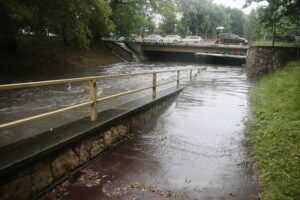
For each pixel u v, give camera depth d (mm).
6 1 13648
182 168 4996
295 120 6055
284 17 16391
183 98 10797
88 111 7887
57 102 9820
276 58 16359
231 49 33031
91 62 26359
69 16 18562
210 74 21812
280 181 4008
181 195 4121
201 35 69688
